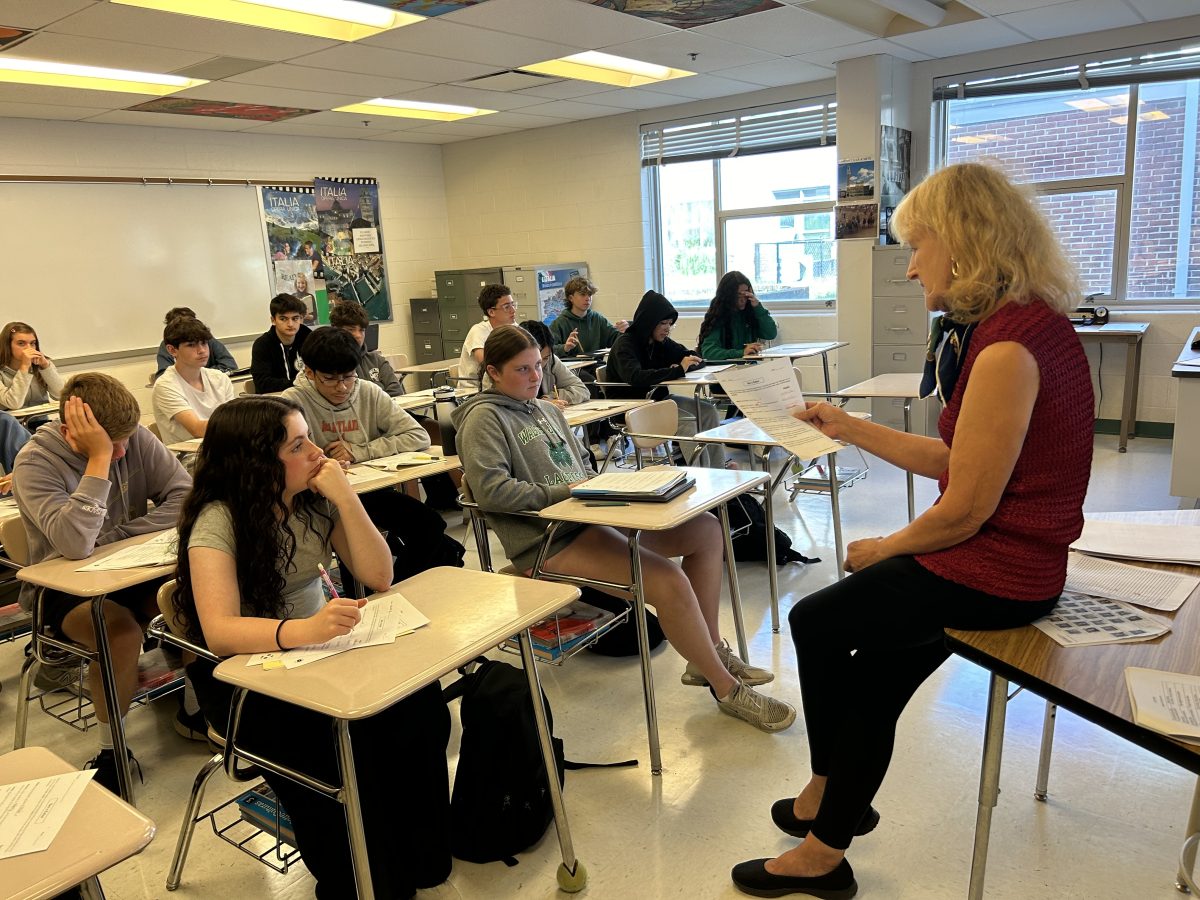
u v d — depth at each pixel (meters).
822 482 3.71
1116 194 5.65
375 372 5.22
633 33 4.76
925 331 5.90
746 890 1.72
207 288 6.93
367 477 2.79
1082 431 1.31
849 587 1.44
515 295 7.79
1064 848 1.81
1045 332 1.28
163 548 2.12
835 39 5.21
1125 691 1.09
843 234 6.20
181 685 2.21
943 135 6.21
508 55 5.07
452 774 2.21
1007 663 1.21
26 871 0.90
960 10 4.93
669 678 2.70
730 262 7.42
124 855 0.95
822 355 6.08
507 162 8.31
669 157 7.37
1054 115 5.75
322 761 1.59
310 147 7.59
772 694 2.56
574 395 4.31
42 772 1.12
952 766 2.12
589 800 2.09
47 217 5.98
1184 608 1.35
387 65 5.11
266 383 5.08
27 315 5.93
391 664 1.37
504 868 1.86
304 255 7.62
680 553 2.50
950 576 1.36
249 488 1.65
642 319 5.09
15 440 3.50
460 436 2.43
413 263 8.61
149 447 2.46
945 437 1.47
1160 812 1.91
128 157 6.39
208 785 2.26
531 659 1.69
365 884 1.37
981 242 1.29
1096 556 1.61
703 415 4.62
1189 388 3.46
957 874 1.75
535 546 2.35
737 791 2.08
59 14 3.71
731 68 5.89
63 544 2.09
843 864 1.66
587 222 7.98
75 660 2.22
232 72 5.00
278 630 1.45
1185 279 5.52
